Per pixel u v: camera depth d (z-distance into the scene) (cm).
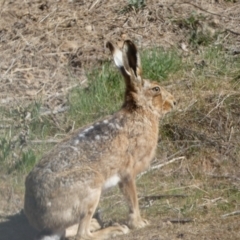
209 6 4894
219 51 4400
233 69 4200
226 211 3103
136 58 3083
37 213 2753
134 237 2898
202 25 4634
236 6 4916
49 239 2758
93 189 2811
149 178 3428
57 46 4528
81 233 2820
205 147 3603
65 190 2755
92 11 4884
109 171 2938
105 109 3875
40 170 2784
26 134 3706
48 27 4722
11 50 4516
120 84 4044
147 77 4097
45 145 3644
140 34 4612
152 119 3097
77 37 4609
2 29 4725
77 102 3922
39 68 4347
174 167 3506
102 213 3145
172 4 4909
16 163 3466
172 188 3325
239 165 3500
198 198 3225
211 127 3709
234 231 2923
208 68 4219
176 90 4009
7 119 3850
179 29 4653
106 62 4316
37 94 4094
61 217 2764
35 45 4541
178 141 3647
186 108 3816
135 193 3012
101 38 4588
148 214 3114
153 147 3097
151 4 4906
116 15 4828
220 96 3891
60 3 4997
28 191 2783
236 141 3625
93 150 2902
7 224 3078
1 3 4997
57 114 3894
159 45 4481
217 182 3378
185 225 2995
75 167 2825
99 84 4019
